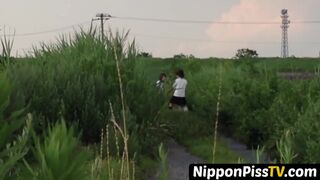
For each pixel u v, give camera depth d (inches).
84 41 563.5
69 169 97.1
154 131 520.1
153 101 531.5
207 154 494.9
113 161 299.9
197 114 721.0
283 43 4072.3
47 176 95.8
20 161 134.4
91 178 122.3
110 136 407.8
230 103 671.8
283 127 406.3
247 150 542.9
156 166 411.5
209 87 765.3
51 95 465.1
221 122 684.7
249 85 634.2
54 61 539.8
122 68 527.8
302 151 328.5
